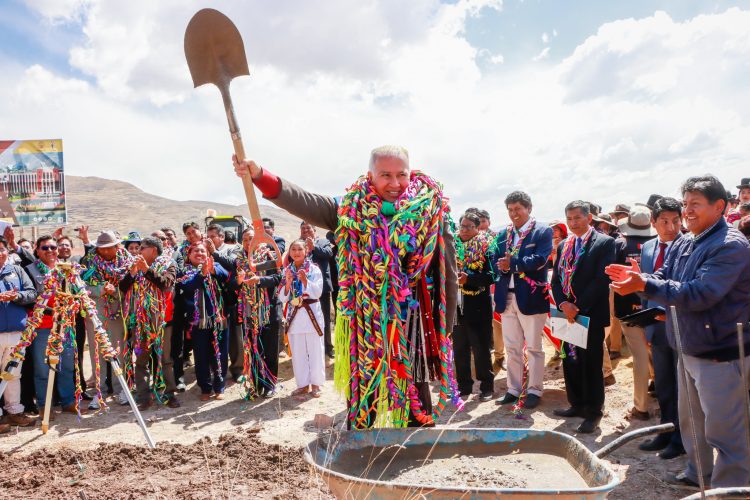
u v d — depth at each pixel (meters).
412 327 2.74
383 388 2.70
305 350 7.13
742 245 3.34
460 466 2.52
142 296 6.96
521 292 6.15
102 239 7.18
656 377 4.78
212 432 5.88
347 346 2.78
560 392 6.77
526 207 6.18
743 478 3.48
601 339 5.38
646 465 4.57
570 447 2.50
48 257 6.96
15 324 6.34
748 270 3.38
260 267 7.02
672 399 4.69
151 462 4.73
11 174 15.90
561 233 7.73
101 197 110.62
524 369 6.41
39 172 16.06
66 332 6.16
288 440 5.40
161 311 6.97
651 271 4.95
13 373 5.78
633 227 6.68
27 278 6.68
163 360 7.01
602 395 5.39
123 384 5.08
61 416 6.72
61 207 16.14
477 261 6.60
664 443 4.88
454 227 2.88
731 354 3.44
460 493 2.00
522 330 6.43
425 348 2.76
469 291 6.66
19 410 6.37
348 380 2.77
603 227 7.82
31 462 4.86
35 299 6.58
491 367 6.83
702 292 3.29
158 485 4.20
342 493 2.20
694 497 1.96
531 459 2.56
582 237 5.50
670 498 3.98
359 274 2.70
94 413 6.80
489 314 6.78
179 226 87.56
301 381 7.11
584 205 5.49
